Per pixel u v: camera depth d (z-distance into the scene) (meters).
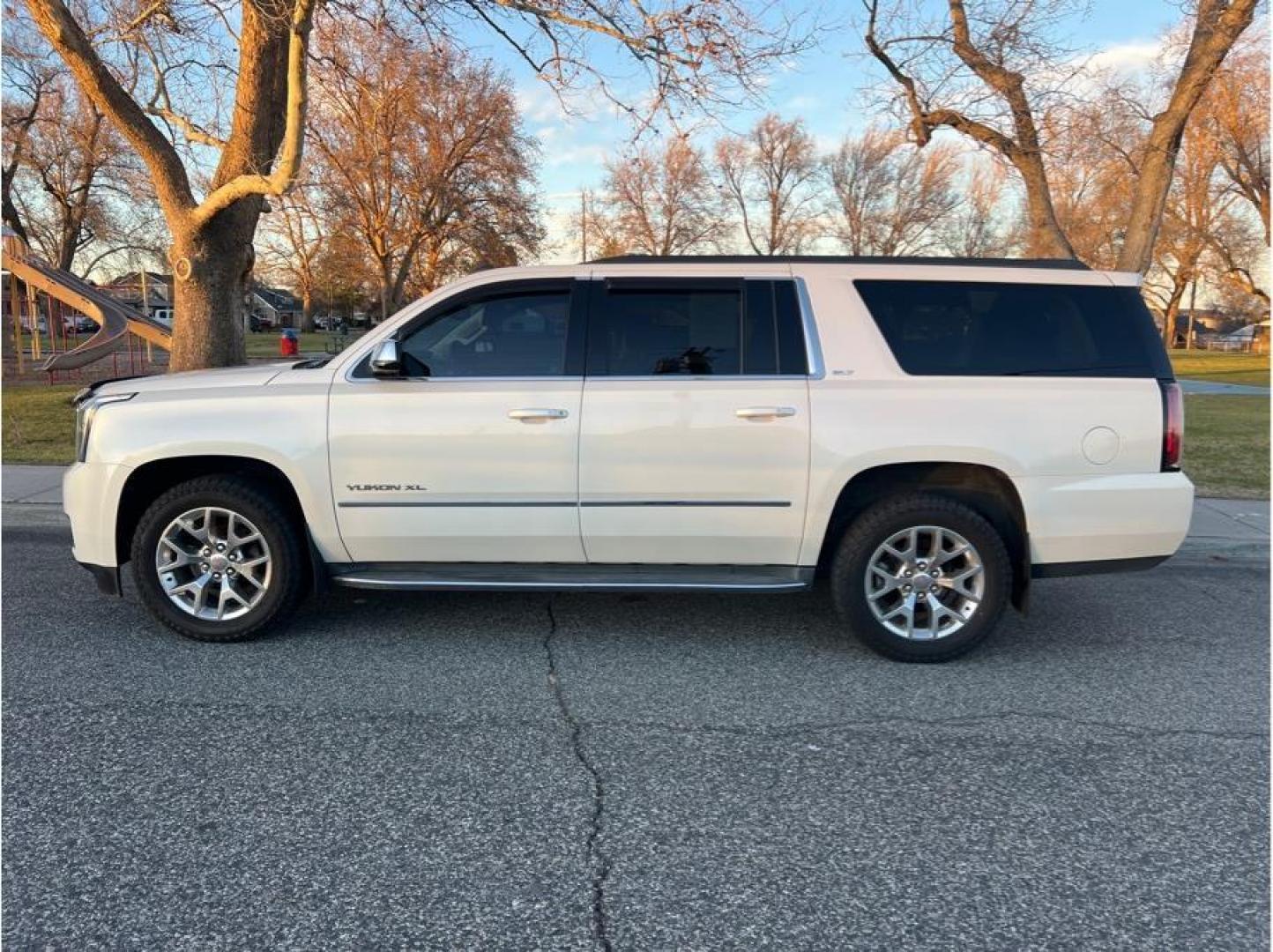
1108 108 11.03
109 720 3.65
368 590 5.59
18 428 11.41
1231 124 21.91
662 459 4.33
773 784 3.22
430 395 4.37
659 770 3.30
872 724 3.73
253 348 35.97
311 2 7.59
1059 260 4.61
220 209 9.16
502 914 2.47
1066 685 4.19
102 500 4.48
